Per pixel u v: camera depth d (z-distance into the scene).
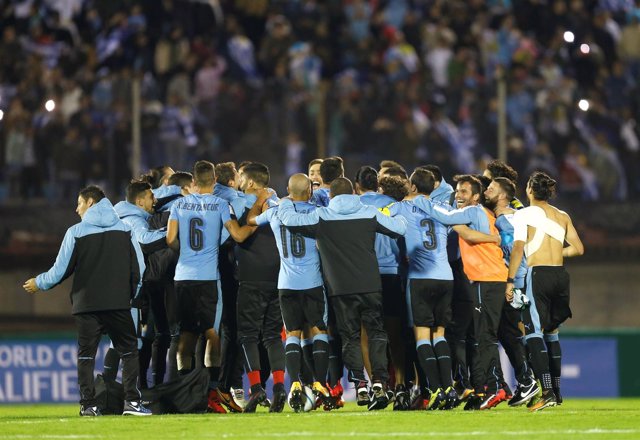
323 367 33.62
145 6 67.69
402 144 55.16
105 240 32.94
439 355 33.25
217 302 34.19
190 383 33.91
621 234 55.69
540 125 56.28
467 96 56.44
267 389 47.91
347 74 62.16
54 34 68.19
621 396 49.97
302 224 32.66
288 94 55.25
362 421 30.11
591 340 50.31
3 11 68.62
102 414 34.09
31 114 56.94
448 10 68.44
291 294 33.06
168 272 35.06
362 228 32.59
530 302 33.03
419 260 33.12
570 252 33.94
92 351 33.25
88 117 55.91
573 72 65.00
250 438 26.67
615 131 57.19
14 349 49.97
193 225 33.84
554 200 56.06
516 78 56.59
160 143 55.47
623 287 55.06
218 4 69.44
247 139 55.28
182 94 57.53
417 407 34.28
